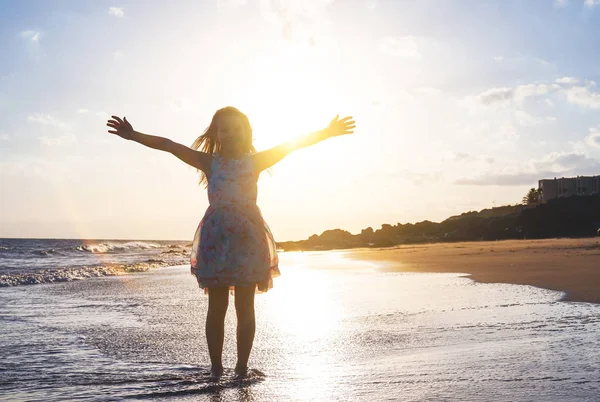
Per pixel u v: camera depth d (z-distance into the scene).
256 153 3.50
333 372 3.08
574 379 2.62
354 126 3.59
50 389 2.84
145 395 2.65
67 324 5.48
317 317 5.55
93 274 14.68
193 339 4.51
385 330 4.64
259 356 3.70
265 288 3.34
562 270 10.43
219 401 2.49
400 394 2.48
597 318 4.74
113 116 3.53
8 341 4.47
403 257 21.08
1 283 11.98
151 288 9.92
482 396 2.38
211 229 3.29
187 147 3.55
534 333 4.10
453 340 4.01
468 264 14.10
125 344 4.29
